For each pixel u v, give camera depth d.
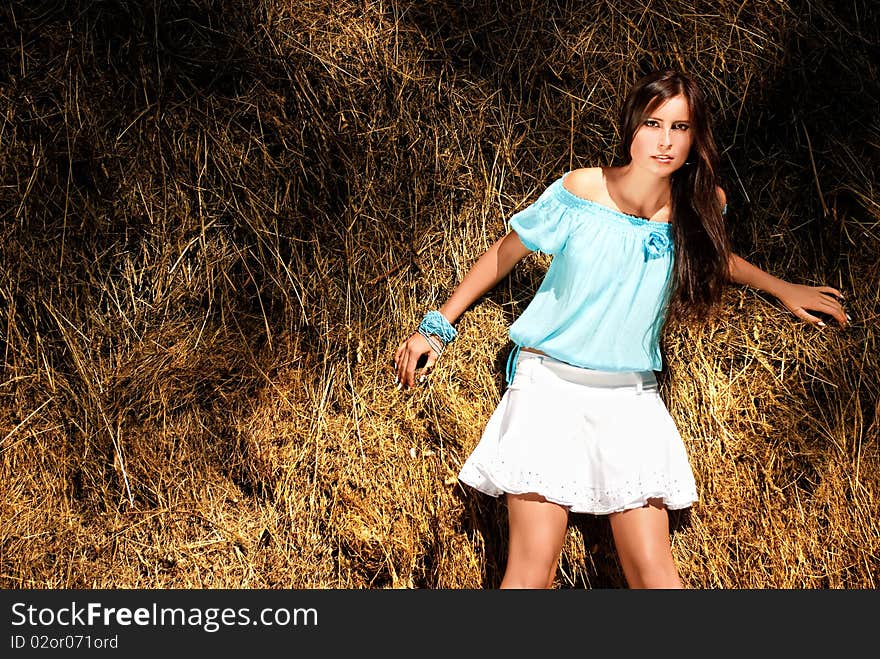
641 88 3.05
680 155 3.05
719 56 3.88
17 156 3.74
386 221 3.87
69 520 3.75
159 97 3.76
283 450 3.83
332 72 3.82
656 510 3.28
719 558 3.78
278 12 3.79
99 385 3.78
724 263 3.20
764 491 3.81
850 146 3.84
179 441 3.82
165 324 3.83
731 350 3.89
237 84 3.81
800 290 3.57
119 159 3.78
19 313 3.77
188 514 3.80
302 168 3.83
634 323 3.20
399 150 3.87
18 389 3.77
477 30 3.89
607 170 3.21
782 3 3.85
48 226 3.77
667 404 3.84
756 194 3.88
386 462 3.82
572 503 3.18
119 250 3.81
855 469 3.79
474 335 3.88
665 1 3.87
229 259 3.83
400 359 3.49
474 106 3.90
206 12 3.76
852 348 3.82
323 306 3.85
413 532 3.79
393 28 3.85
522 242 3.29
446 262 3.90
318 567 3.79
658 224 3.17
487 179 3.90
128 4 3.73
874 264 3.82
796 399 3.85
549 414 3.19
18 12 3.69
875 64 3.84
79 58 3.73
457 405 3.83
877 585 3.75
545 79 3.92
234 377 3.85
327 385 3.84
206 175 3.82
